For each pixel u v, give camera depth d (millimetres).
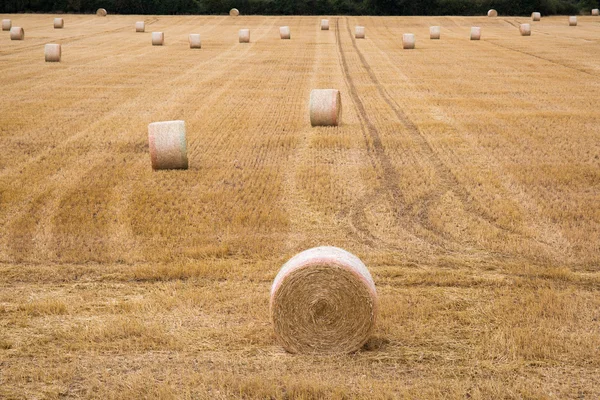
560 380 7879
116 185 15531
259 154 18203
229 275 11039
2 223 13281
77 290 10570
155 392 7602
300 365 8289
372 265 11422
